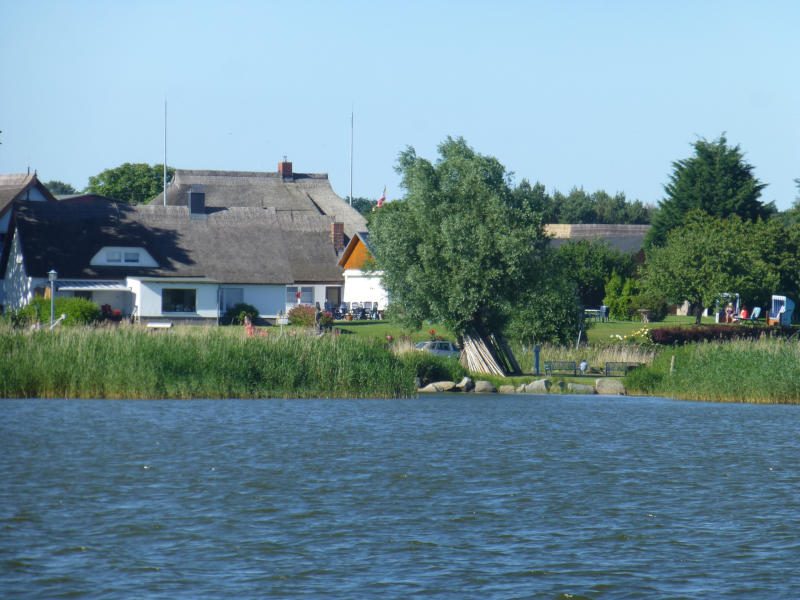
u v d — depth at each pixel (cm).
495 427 12656
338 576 5988
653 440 11650
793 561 6369
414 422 13000
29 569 6041
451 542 6775
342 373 15962
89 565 6141
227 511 7581
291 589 5738
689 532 7100
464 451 10600
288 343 16088
